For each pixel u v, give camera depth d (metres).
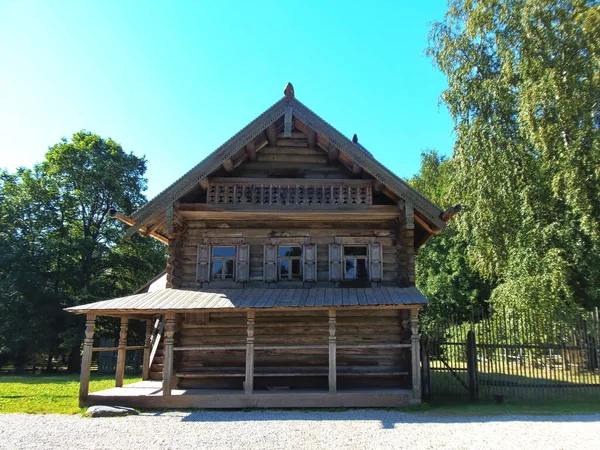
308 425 9.77
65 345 31.44
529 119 19.94
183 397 11.98
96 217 37.28
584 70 19.16
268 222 14.94
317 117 13.81
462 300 37.66
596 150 18.70
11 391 16.56
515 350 13.33
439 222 13.47
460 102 23.84
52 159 35.53
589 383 12.91
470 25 23.31
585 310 19.31
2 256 31.69
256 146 15.15
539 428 9.39
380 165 13.58
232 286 14.39
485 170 22.39
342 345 13.71
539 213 21.33
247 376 12.13
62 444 8.28
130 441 8.48
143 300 12.87
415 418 10.46
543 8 20.16
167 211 13.37
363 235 14.80
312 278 14.31
